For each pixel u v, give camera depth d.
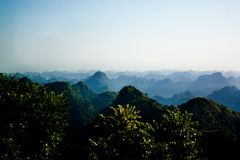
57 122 42.00
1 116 38.34
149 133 32.81
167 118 33.59
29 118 40.16
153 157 30.56
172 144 31.77
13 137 38.44
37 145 40.44
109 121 31.53
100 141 31.66
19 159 37.72
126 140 30.45
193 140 33.28
